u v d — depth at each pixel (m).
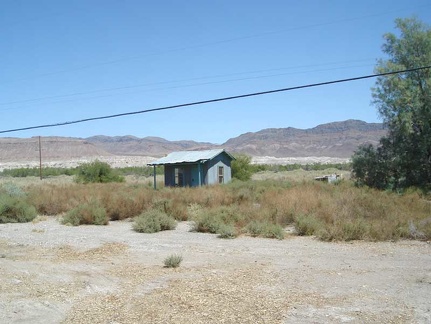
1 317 6.77
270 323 6.75
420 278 9.44
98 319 6.94
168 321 6.84
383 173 32.03
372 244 13.84
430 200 24.91
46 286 8.55
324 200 20.02
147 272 10.20
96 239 15.37
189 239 15.25
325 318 6.98
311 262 11.23
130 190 31.55
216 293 8.34
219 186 32.06
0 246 13.91
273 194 23.75
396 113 31.70
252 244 14.07
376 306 7.57
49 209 24.12
